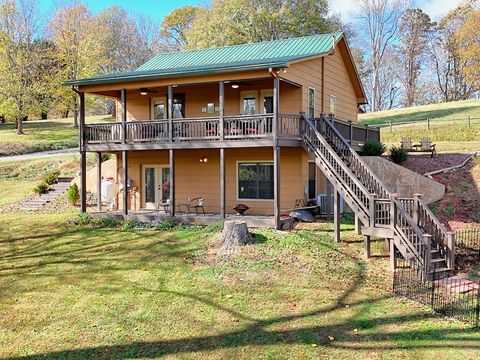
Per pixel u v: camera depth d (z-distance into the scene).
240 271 10.09
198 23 39.69
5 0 32.81
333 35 19.25
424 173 17.70
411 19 53.75
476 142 23.86
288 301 8.35
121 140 16.30
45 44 36.25
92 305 8.43
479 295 8.20
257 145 14.15
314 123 14.78
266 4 37.22
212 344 6.75
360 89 22.67
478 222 13.98
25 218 17.69
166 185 18.84
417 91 56.28
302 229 14.05
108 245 12.91
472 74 44.12
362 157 17.27
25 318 7.93
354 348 6.50
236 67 13.90
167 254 11.73
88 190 22.39
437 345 6.52
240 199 17.25
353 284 9.25
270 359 6.25
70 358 6.49
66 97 34.47
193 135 16.05
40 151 32.09
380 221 11.00
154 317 7.79
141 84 15.98
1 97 34.00
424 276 9.63
